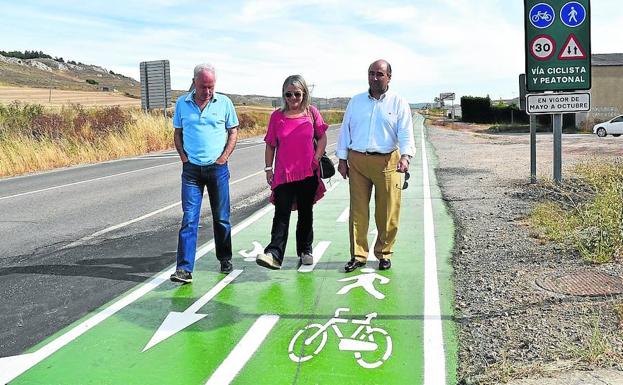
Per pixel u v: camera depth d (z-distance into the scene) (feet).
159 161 67.15
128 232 27.32
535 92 33.78
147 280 19.57
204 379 12.34
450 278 18.66
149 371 12.78
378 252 19.72
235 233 26.50
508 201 31.94
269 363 12.98
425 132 126.82
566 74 32.91
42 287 19.01
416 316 15.47
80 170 59.47
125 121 87.76
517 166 50.70
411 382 11.93
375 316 15.55
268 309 16.33
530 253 20.81
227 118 19.19
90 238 26.13
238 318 15.72
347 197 35.73
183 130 18.84
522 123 175.73
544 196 32.48
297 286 18.29
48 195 40.45
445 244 23.07
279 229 18.84
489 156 62.69
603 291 16.17
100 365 13.14
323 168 19.12
